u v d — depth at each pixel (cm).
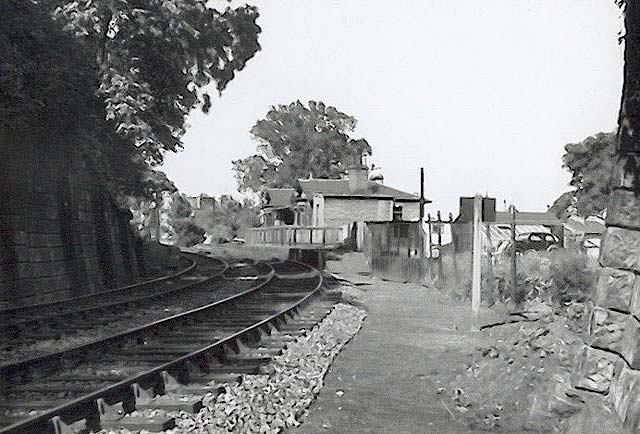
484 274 1989
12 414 742
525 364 902
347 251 4809
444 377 996
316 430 729
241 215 8962
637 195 698
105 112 2405
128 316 1662
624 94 727
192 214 8538
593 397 708
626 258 702
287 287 2489
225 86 3133
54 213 2075
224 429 695
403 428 744
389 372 1042
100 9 2345
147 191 2909
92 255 2445
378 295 2369
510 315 1616
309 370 1026
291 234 5534
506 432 736
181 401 771
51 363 991
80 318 1598
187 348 1171
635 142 707
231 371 972
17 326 1347
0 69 1560
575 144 5991
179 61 2712
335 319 1636
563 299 1669
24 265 1833
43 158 1984
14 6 1677
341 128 11519
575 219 5753
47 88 1734
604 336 711
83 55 1998
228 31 3062
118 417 704
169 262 4138
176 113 2841
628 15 718
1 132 1689
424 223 2950
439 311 1862
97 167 2358
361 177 6331
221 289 2495
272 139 11194
